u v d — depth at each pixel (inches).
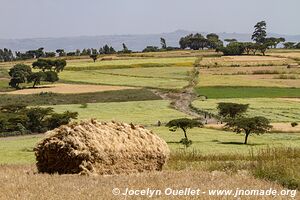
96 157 698.8
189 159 1145.4
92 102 4857.3
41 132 3538.4
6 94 5433.1
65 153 702.5
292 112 4013.3
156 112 4160.9
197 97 5059.1
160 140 783.1
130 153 731.4
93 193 512.4
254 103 4503.0
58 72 7455.7
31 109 3656.5
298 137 2918.3
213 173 727.7
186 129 3248.0
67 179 620.7
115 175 679.7
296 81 6112.2
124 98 5049.2
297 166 805.2
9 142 2807.6
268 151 1080.2
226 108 3759.8
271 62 7741.1
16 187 547.8
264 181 657.0
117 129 764.0
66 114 3634.4
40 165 728.3
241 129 2915.8
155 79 6466.5
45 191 522.3
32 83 6407.5
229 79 6220.5
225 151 1951.3
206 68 7391.7
